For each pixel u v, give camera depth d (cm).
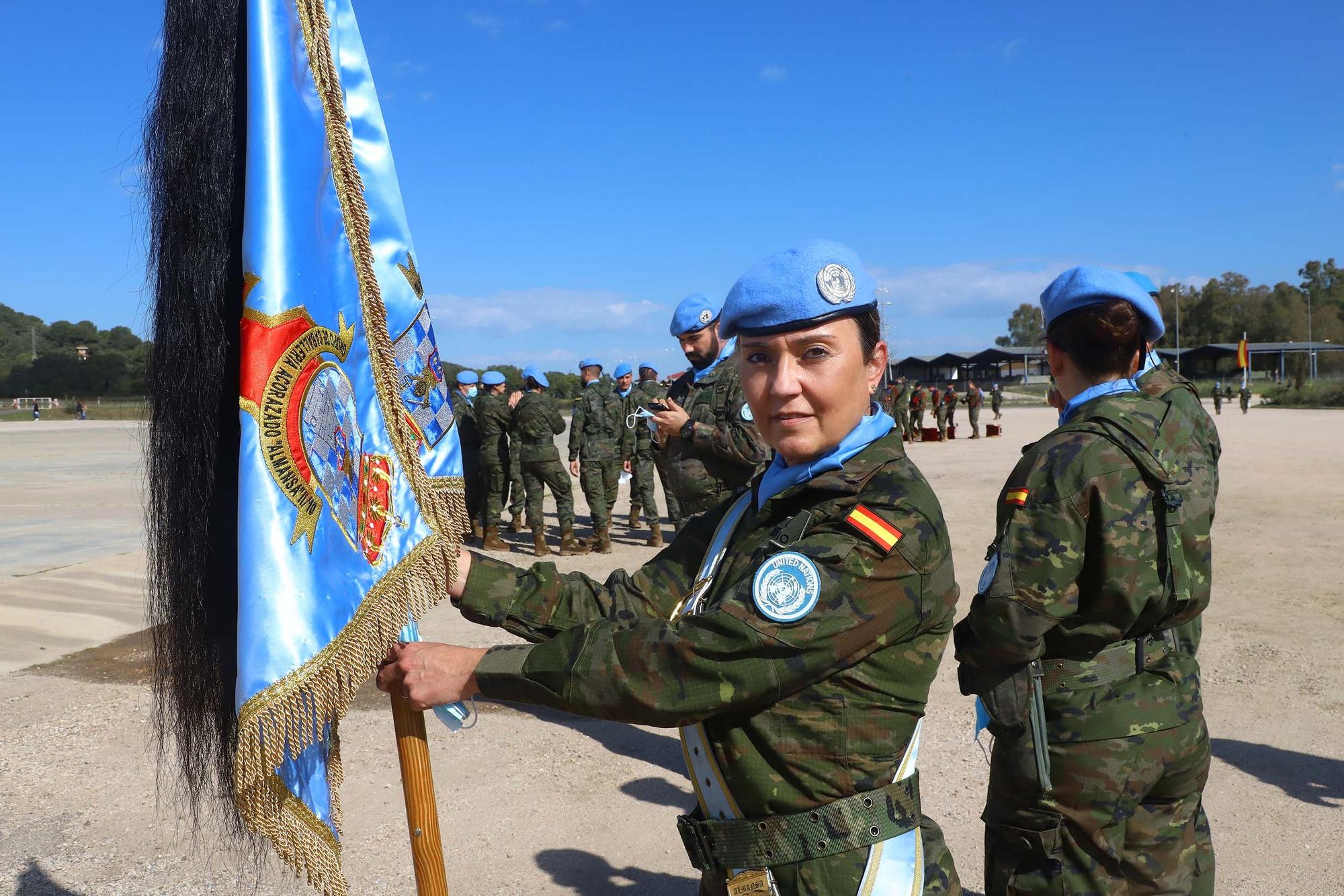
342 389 145
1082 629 209
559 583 167
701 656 129
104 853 355
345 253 151
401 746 153
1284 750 433
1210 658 564
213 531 134
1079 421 214
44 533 1104
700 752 144
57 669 580
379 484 151
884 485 139
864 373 146
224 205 136
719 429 433
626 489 1552
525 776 429
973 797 395
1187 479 215
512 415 1034
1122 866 213
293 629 124
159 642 141
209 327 134
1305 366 7069
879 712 135
